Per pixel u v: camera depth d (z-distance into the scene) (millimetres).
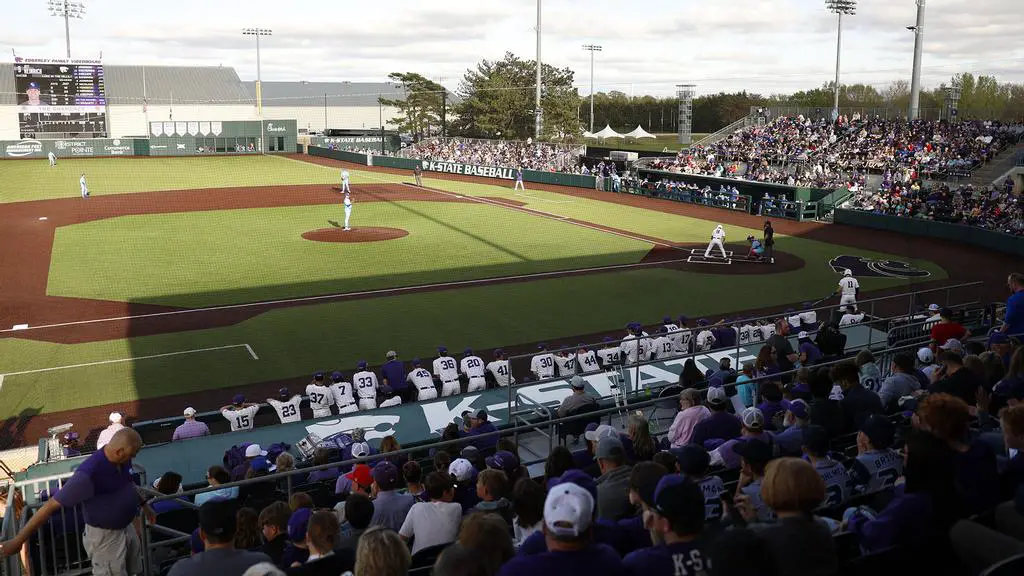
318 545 5695
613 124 131125
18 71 80312
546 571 4258
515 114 97062
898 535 5098
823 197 50719
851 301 23578
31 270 34000
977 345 12102
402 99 142875
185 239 41719
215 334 24938
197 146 90188
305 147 95688
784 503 4641
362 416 15172
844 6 72875
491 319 26656
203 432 14961
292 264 35531
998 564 4016
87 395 19828
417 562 7125
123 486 6582
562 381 16578
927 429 5906
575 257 37344
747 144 65875
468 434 11664
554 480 6125
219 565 5457
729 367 14797
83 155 84500
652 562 4512
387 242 41000
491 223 47562
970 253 39281
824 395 10148
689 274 33938
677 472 7547
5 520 8250
